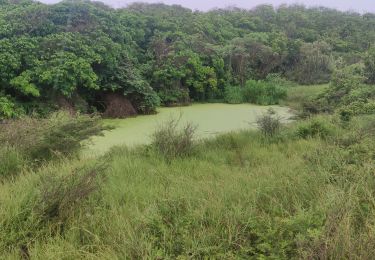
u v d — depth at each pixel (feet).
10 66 45.83
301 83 95.30
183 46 75.10
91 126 25.88
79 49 51.96
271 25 119.75
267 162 23.38
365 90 41.96
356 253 9.75
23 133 23.43
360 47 118.52
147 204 14.79
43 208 13.37
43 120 25.20
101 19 62.75
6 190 15.15
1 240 11.94
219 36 94.02
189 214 13.07
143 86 56.24
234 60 84.23
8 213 12.93
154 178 19.71
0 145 22.00
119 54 58.49
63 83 47.80
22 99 47.57
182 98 67.56
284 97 73.31
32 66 47.60
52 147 22.91
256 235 11.80
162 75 65.92
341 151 18.49
